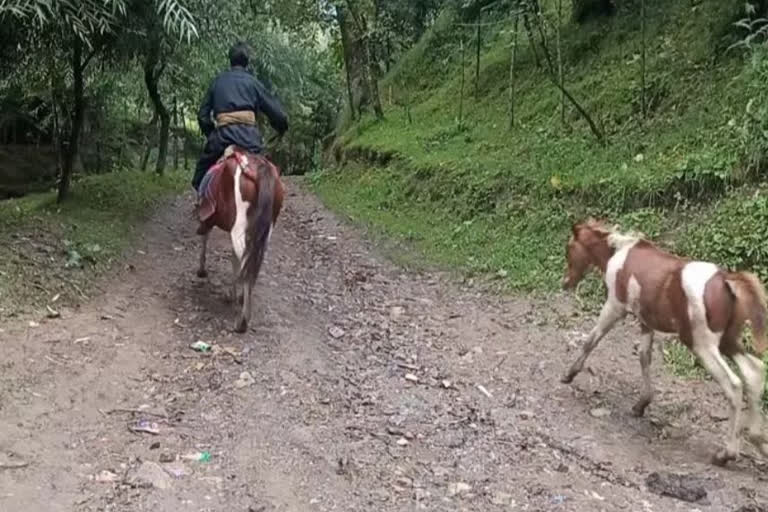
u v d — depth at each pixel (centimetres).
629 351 671
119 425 493
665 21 1252
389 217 1312
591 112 1198
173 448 467
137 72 1659
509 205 1080
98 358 588
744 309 460
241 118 730
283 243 1141
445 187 1277
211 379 577
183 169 2423
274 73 2152
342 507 413
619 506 426
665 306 495
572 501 429
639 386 602
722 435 521
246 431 496
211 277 862
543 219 985
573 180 1007
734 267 716
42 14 750
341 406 548
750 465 480
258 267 673
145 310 720
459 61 2005
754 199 759
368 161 1744
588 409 560
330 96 3114
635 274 522
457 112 1692
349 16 2155
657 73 1140
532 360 655
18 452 441
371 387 587
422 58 2217
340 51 2572
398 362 645
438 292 874
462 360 657
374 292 871
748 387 476
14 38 929
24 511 385
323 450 476
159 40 993
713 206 811
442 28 2150
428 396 575
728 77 996
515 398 577
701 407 561
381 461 468
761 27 959
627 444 507
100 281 774
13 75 1084
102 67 1100
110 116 1858
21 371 545
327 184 1823
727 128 892
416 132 1719
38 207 1058
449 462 472
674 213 845
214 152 734
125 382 558
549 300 802
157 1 853
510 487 444
